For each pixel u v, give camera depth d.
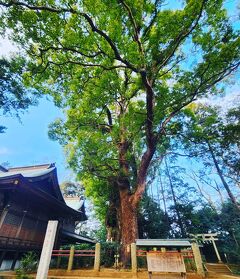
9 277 7.51
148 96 10.23
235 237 17.86
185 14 8.91
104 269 8.94
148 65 10.56
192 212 22.64
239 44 8.89
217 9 8.93
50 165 17.77
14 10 7.86
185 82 11.25
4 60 10.15
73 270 8.60
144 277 7.54
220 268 14.59
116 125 11.99
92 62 10.31
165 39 9.79
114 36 9.08
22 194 11.31
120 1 8.48
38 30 8.45
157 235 18.52
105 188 15.59
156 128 12.57
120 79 12.88
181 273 6.20
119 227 14.02
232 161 18.77
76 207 22.95
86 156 12.01
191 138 13.51
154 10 9.83
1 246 9.38
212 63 9.70
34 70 9.57
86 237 21.42
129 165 14.69
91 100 11.61
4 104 11.73
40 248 13.05
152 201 20.91
